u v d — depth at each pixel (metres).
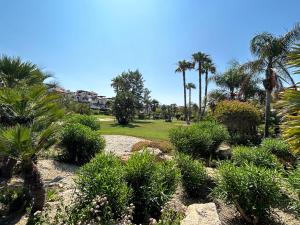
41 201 4.84
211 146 10.50
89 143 9.69
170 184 5.59
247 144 14.48
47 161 9.15
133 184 4.97
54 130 5.23
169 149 11.39
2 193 5.58
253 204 5.08
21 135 4.39
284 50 15.70
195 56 41.22
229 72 25.34
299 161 7.89
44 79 8.45
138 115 54.97
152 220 4.21
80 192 4.54
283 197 5.70
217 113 16.67
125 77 57.09
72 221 4.09
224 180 5.47
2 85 7.73
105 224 3.90
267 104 15.88
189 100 55.06
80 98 77.75
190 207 5.18
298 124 4.18
